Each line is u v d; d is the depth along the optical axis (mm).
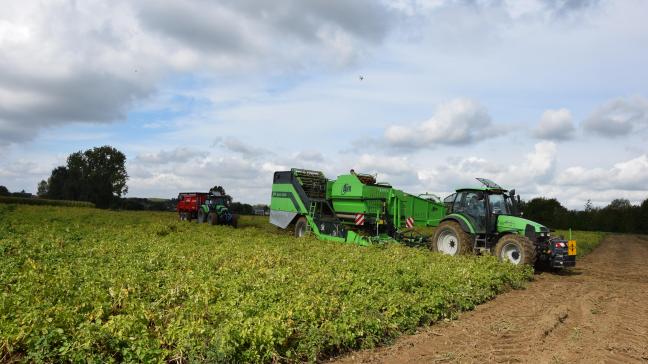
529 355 6609
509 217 15625
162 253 13109
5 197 61750
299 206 22000
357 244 17703
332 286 8766
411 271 10953
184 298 8078
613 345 7141
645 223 71438
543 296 11023
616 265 19750
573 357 6574
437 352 6695
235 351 5699
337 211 20422
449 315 8766
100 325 6004
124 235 18531
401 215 18266
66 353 5223
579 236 39094
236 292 7957
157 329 6188
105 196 89250
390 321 7535
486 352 6691
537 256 15070
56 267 10227
